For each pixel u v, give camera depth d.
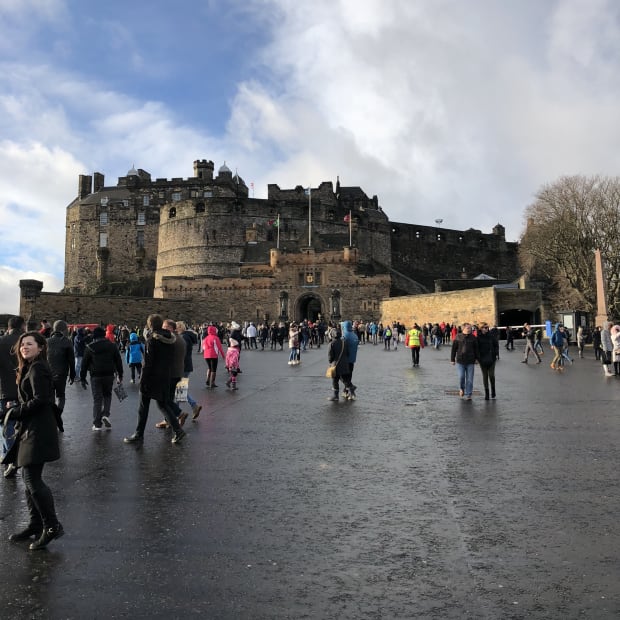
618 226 52.12
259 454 8.68
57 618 4.00
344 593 4.32
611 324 25.86
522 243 62.19
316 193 93.00
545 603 4.14
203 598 4.25
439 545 5.20
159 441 9.71
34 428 5.32
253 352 37.03
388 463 8.09
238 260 82.44
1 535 5.64
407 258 100.19
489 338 14.33
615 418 11.50
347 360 14.26
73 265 97.62
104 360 10.95
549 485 6.97
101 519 5.91
